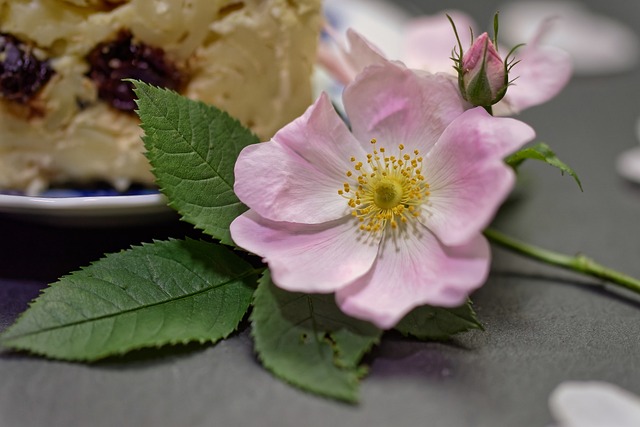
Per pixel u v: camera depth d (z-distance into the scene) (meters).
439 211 0.19
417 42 0.25
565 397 0.17
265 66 0.22
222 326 0.19
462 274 0.17
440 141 0.19
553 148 0.31
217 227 0.19
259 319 0.18
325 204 0.19
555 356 0.19
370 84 0.20
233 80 0.22
